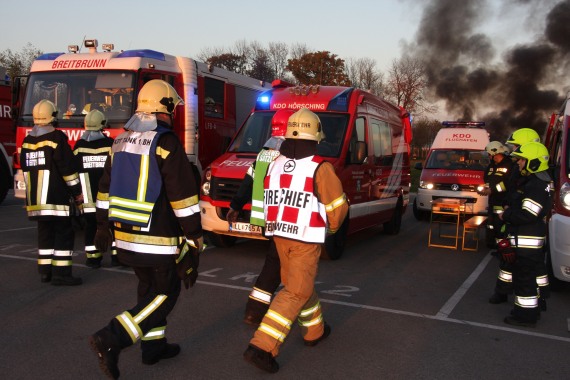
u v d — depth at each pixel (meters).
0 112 12.88
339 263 8.32
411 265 8.43
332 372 4.28
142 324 3.86
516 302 5.60
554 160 8.59
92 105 9.50
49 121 6.18
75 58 9.91
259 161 5.34
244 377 4.12
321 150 8.30
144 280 4.05
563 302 6.62
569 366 4.59
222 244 8.87
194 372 4.18
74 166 6.14
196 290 6.40
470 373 4.37
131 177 3.82
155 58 9.98
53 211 6.13
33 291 6.12
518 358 4.72
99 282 6.57
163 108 3.97
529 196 5.39
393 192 11.01
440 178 13.23
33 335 4.82
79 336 4.83
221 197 7.92
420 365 4.48
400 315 5.80
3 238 9.16
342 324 5.43
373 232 11.84
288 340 4.92
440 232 11.95
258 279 5.13
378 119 10.09
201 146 11.22
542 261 5.71
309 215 4.10
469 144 14.41
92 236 7.17
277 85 9.59
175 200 3.80
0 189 13.18
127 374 4.11
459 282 7.44
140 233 3.82
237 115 12.93
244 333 5.03
